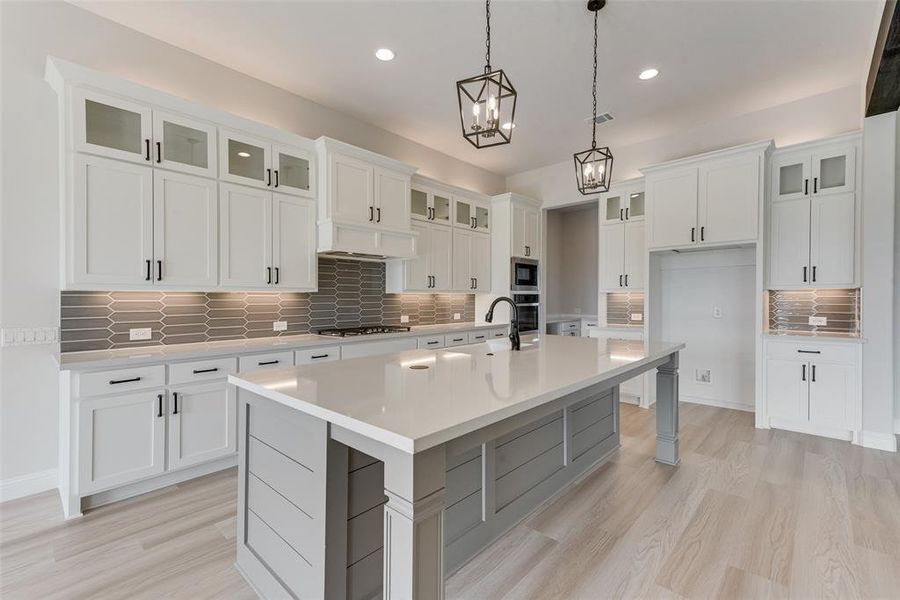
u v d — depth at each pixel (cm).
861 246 332
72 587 167
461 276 497
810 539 197
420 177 444
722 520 215
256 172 314
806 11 260
